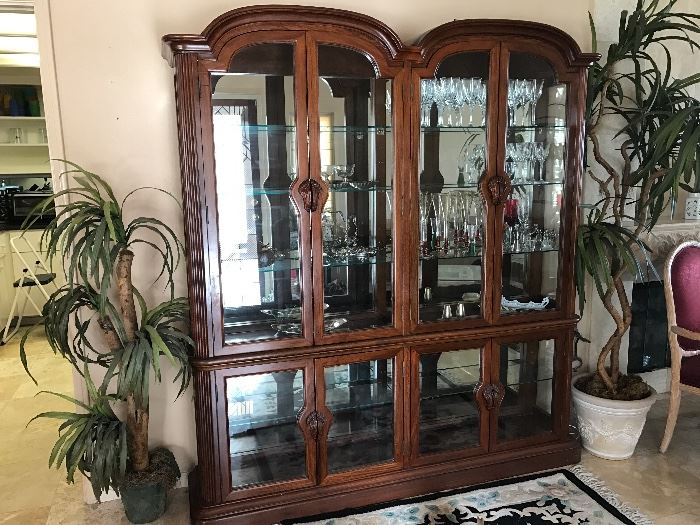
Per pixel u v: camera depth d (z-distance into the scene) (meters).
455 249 2.26
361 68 2.01
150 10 2.10
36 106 5.04
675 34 2.97
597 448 2.57
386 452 2.27
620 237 2.43
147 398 1.90
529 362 2.43
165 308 1.99
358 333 2.12
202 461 2.03
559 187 2.36
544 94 2.28
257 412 2.08
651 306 3.18
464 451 2.34
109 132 2.12
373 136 2.11
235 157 1.94
